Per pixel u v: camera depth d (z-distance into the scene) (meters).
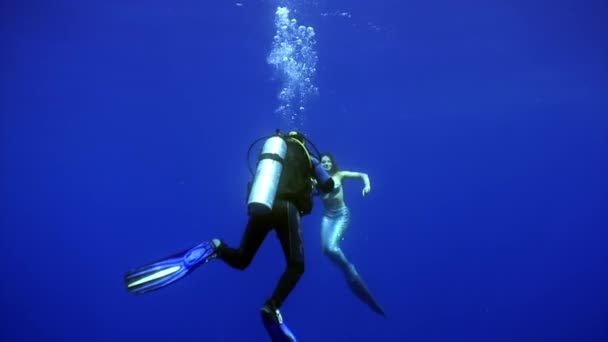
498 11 20.48
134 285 3.25
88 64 28.84
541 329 19.30
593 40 23.59
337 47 24.78
